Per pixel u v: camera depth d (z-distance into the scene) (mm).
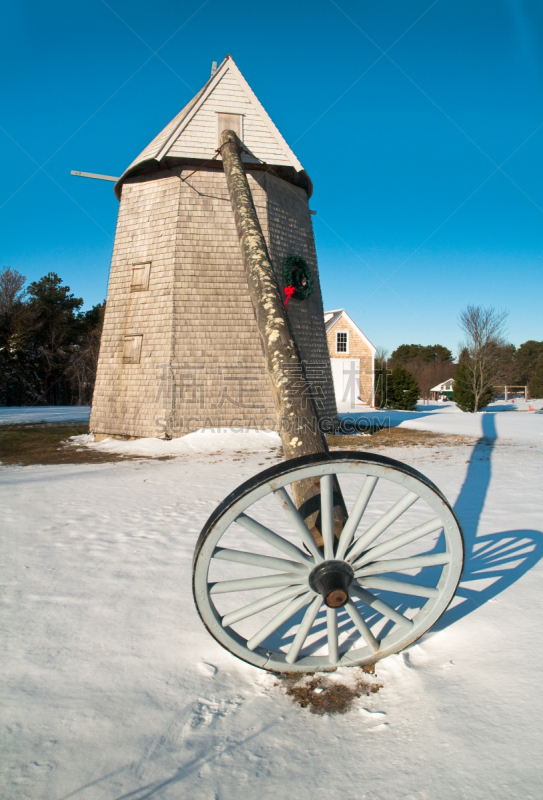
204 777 1602
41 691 2096
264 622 2723
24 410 22906
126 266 12117
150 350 11461
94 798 1512
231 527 4625
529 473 6641
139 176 12219
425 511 4895
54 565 3686
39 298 34844
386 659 2299
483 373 27109
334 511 2299
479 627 2490
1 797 1505
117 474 7777
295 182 12836
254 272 5055
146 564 3693
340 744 1745
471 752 1638
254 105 11742
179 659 2363
